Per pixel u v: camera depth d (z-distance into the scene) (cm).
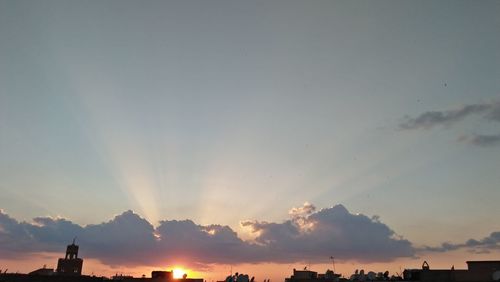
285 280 8456
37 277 7331
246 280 8406
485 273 5497
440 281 5791
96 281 7794
